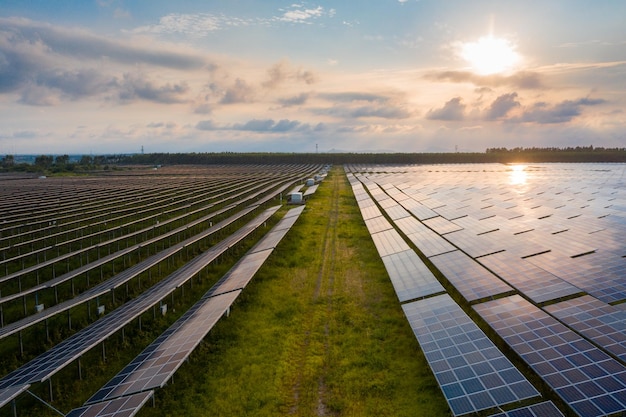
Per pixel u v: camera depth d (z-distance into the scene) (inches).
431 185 3499.0
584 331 740.7
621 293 876.6
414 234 1688.0
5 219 2137.1
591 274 992.2
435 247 1412.4
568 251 1205.7
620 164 7278.5
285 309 1067.9
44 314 928.3
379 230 1738.4
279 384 753.6
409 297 1002.1
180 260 1561.3
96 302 1160.8
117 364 858.8
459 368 671.8
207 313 937.5
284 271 1362.0
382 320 989.2
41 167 7288.4
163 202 2832.2
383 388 724.7
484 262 1218.6
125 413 589.3
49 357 801.6
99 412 613.0
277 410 684.1
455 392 619.5
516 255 1232.8
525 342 727.1
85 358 861.2
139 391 650.8
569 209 1995.6
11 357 890.7
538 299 916.0
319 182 4315.9
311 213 2393.0
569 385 593.6
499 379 623.8
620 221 1609.3
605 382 579.8
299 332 948.6
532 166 6855.3
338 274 1322.6
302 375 778.8
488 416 553.0
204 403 713.0
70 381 788.6
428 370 767.1
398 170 6323.8
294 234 1825.8
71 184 4259.4
